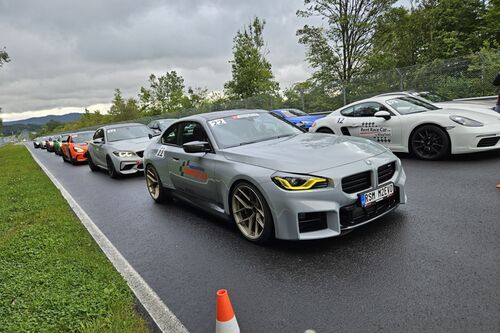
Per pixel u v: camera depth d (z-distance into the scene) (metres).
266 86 34.72
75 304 2.74
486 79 13.81
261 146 4.02
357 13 26.30
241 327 2.37
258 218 3.59
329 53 27.56
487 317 2.15
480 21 25.33
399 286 2.61
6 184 9.90
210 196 4.32
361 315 2.33
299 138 4.29
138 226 4.85
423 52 26.28
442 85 15.17
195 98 58.50
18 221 5.57
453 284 2.54
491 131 6.02
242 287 2.89
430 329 2.12
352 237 3.54
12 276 3.43
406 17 27.08
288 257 3.31
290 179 3.19
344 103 18.80
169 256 3.71
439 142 6.51
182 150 4.95
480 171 5.45
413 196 4.63
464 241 3.17
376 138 7.56
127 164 8.95
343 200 3.17
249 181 3.52
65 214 5.71
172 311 2.66
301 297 2.63
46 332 2.44
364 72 26.72
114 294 2.86
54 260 3.71
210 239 4.03
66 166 13.93
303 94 20.81
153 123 17.67
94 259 3.68
